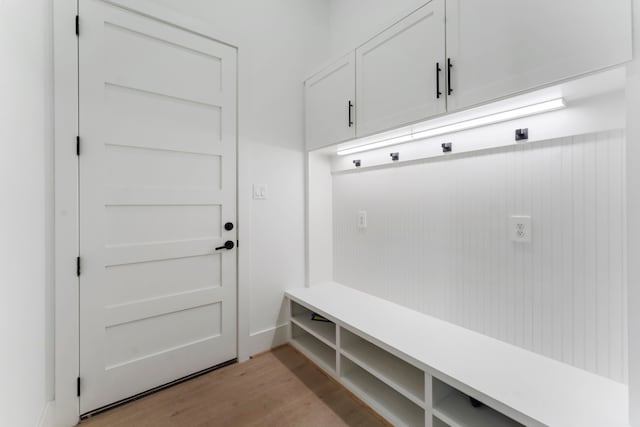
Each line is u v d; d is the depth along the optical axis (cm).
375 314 177
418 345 138
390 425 140
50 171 135
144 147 162
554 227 123
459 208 158
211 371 187
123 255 155
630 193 88
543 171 126
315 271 236
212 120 186
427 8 136
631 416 89
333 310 184
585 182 115
